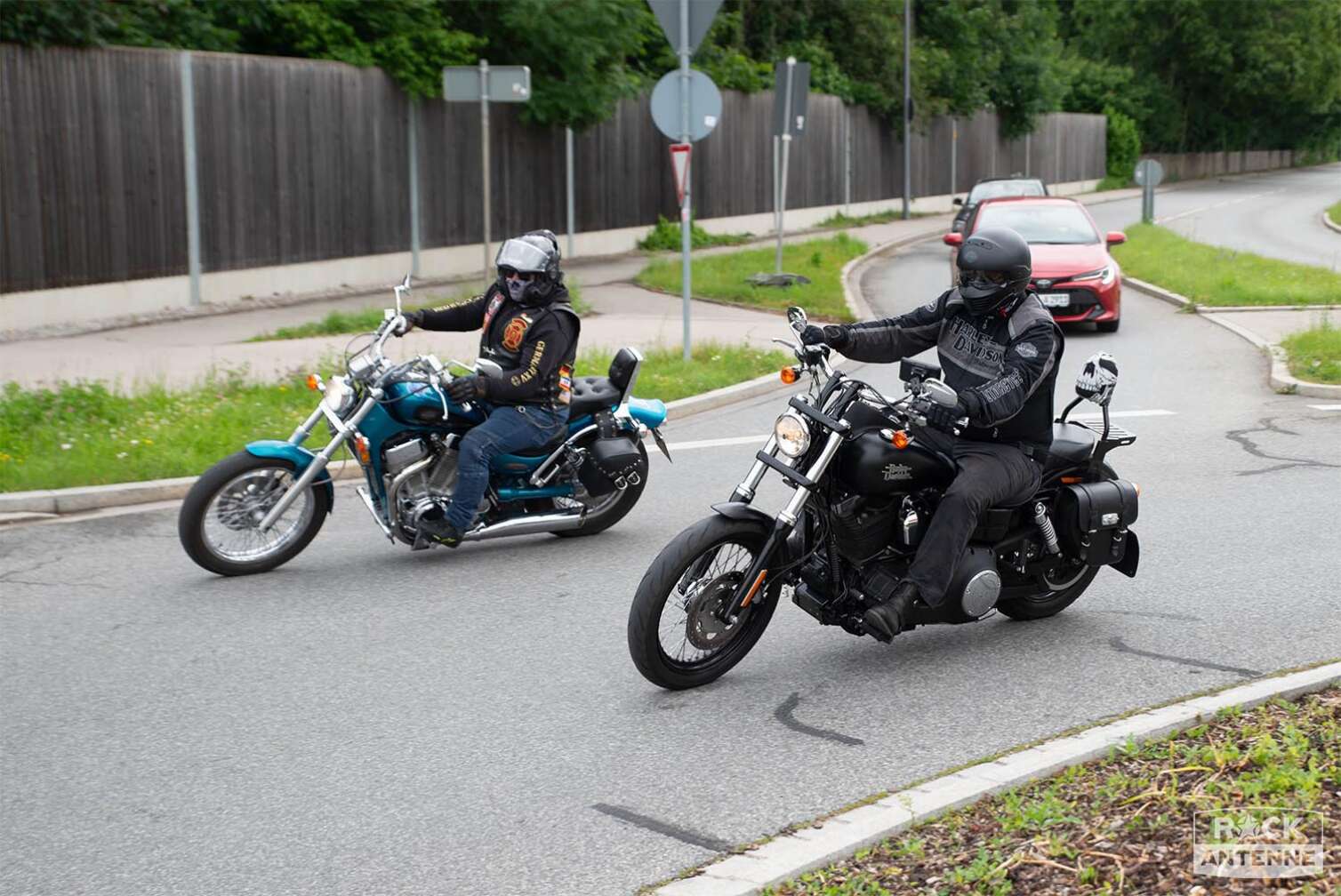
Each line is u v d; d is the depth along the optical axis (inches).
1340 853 149.1
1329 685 210.2
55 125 622.8
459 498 287.4
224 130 706.8
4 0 595.5
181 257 687.1
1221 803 163.5
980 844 160.6
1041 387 229.1
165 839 173.2
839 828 167.6
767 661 238.5
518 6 872.3
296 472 289.3
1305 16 2800.2
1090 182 2449.6
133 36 692.1
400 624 257.6
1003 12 2000.5
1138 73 2832.2
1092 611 264.4
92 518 335.6
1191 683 225.3
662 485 367.9
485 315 302.7
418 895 158.7
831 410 217.6
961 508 222.2
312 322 641.6
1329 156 3572.8
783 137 797.9
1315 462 381.7
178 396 444.8
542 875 163.0
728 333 618.2
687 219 531.2
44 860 167.8
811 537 226.5
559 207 984.9
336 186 781.3
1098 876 148.2
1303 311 712.4
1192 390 500.1
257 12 772.0
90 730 208.1
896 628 220.4
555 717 212.8
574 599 273.1
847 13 1603.1
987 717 211.9
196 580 285.0
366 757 197.8
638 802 182.7
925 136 1785.2
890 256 1137.4
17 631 253.1
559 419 297.1
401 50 802.8
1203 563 292.7
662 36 1172.5
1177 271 885.2
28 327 612.7
